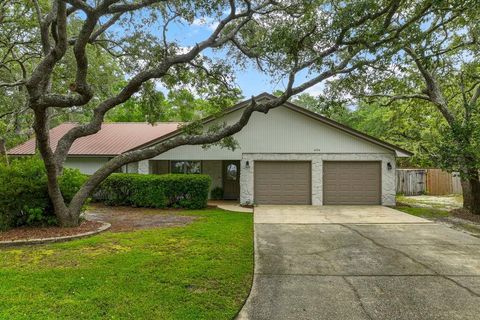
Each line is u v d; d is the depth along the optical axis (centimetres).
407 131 2123
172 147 938
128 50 1090
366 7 617
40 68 677
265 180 1487
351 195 1470
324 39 685
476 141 1064
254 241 777
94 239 751
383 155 1455
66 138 905
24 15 1190
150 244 714
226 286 495
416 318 407
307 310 428
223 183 1739
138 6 711
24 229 809
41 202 838
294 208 1362
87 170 1670
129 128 1973
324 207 1393
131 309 410
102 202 1449
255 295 472
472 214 1177
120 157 910
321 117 1454
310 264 611
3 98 1627
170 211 1254
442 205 1488
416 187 2091
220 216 1127
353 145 1466
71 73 1374
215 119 1445
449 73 1280
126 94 894
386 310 427
